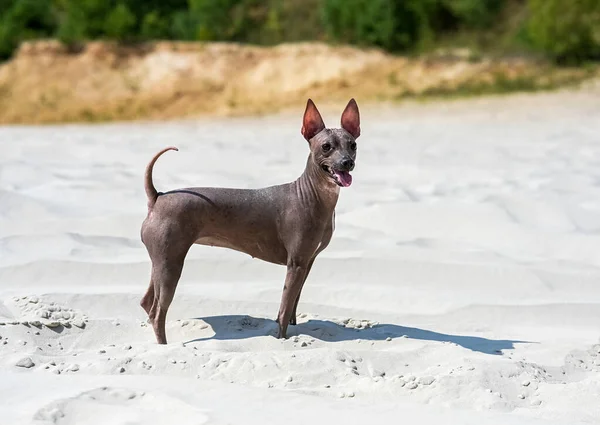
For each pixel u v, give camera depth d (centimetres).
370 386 724
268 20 5725
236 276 1064
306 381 732
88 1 5694
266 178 1736
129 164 1997
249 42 5612
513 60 4775
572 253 1234
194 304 950
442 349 828
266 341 824
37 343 801
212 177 1703
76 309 917
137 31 5731
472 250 1188
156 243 824
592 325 978
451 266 1106
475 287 1077
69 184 1555
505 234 1291
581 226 1362
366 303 1003
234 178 1700
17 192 1381
